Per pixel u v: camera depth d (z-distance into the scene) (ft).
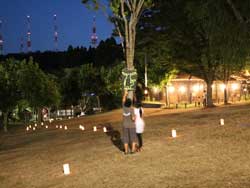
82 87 239.09
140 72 184.65
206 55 122.52
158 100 201.05
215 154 40.45
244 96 188.44
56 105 230.48
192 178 32.04
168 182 31.76
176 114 109.40
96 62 343.05
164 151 45.50
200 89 177.78
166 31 128.06
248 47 79.30
